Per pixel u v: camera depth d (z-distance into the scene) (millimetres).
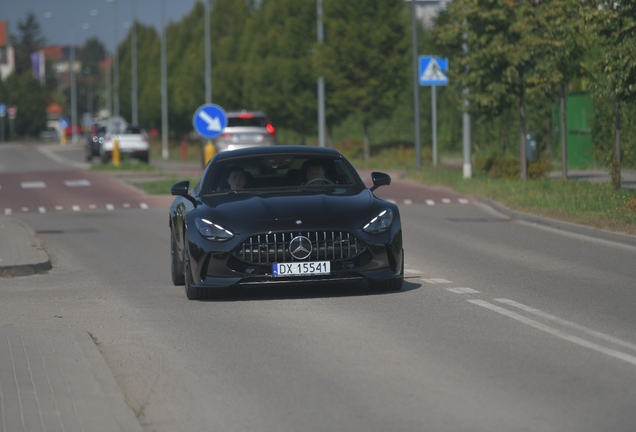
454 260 36938
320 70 120688
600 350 20656
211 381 18844
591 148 85312
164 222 55594
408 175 85438
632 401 16672
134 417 16078
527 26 67562
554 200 55531
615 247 40375
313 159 31391
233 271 27250
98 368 19656
